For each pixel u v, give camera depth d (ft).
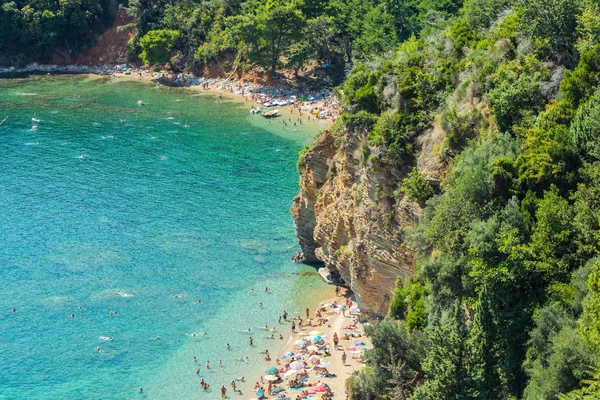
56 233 343.05
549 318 157.07
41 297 287.69
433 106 226.38
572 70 205.87
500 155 189.16
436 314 183.83
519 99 199.00
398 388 175.42
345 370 245.45
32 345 259.19
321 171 291.17
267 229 348.18
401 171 224.12
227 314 280.51
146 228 349.00
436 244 188.03
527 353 159.43
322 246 292.61
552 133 185.88
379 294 243.81
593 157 177.37
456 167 195.72
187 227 350.23
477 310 168.04
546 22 212.02
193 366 251.39
